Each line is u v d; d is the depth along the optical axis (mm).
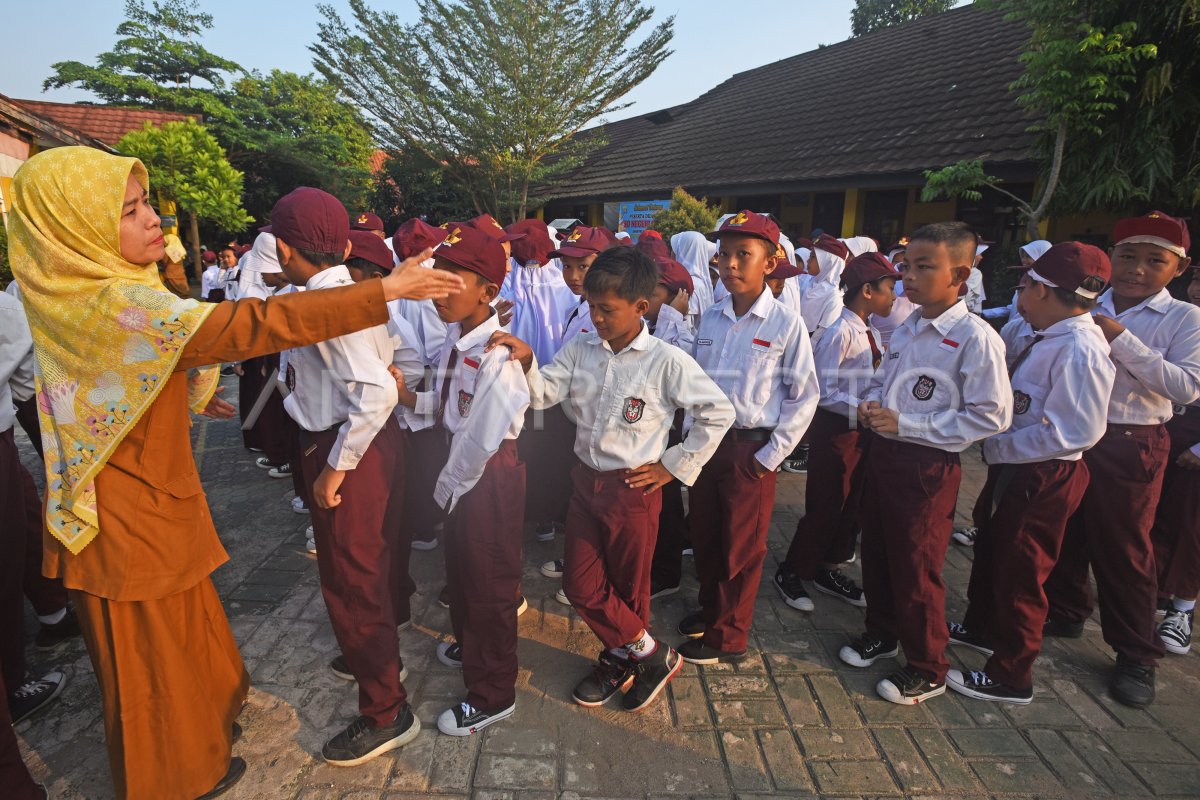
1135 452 2645
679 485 3246
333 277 2066
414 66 16094
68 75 25391
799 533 3277
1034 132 7105
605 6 15305
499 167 16469
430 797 2084
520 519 2305
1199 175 5562
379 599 2166
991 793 2145
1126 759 2307
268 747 2270
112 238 1653
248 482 4715
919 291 2459
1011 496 2510
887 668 2801
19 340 2391
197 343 1666
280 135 20844
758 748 2318
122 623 1848
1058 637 3068
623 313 2168
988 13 11945
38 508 2732
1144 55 5254
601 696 2520
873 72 12406
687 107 17656
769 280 3746
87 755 2236
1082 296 2439
